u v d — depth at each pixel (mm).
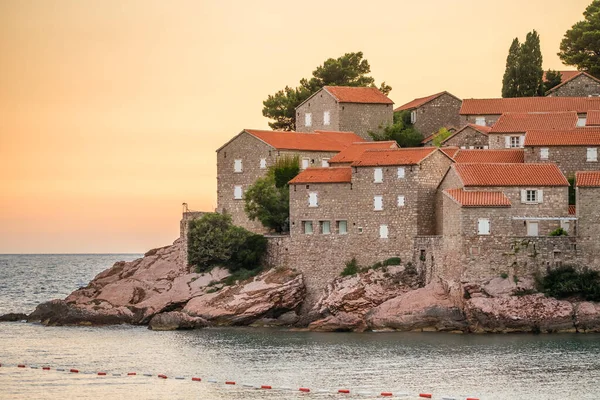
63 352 135500
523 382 113375
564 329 140125
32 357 132000
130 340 144500
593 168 158750
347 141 185875
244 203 177375
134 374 120812
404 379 115500
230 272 166375
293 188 163500
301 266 162625
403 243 155000
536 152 160375
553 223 147750
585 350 129000
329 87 195375
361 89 197250
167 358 130375
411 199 154375
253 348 136125
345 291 151875
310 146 178625
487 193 145500
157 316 155875
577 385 111875
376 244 157125
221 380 116938
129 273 175875
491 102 194625
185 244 170125
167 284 168000
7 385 115125
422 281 152375
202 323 155125
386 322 146375
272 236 166375
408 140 192750
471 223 143375
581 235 142750
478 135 180375
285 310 158125
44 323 163375
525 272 143125
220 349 135875
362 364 123750
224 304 157750
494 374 117125
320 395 109062
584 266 142625
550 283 142500
